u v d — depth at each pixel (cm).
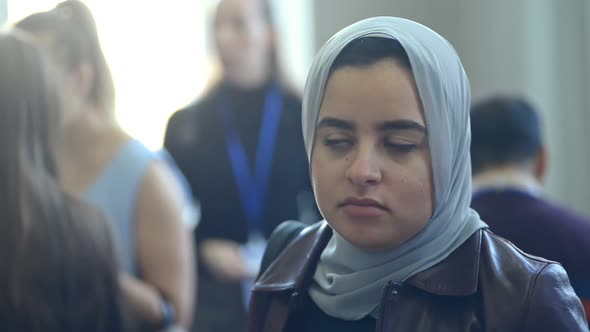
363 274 253
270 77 839
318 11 1199
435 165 240
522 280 240
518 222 498
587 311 473
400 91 234
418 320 244
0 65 394
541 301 235
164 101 1126
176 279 509
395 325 244
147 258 505
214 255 744
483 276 246
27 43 408
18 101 392
